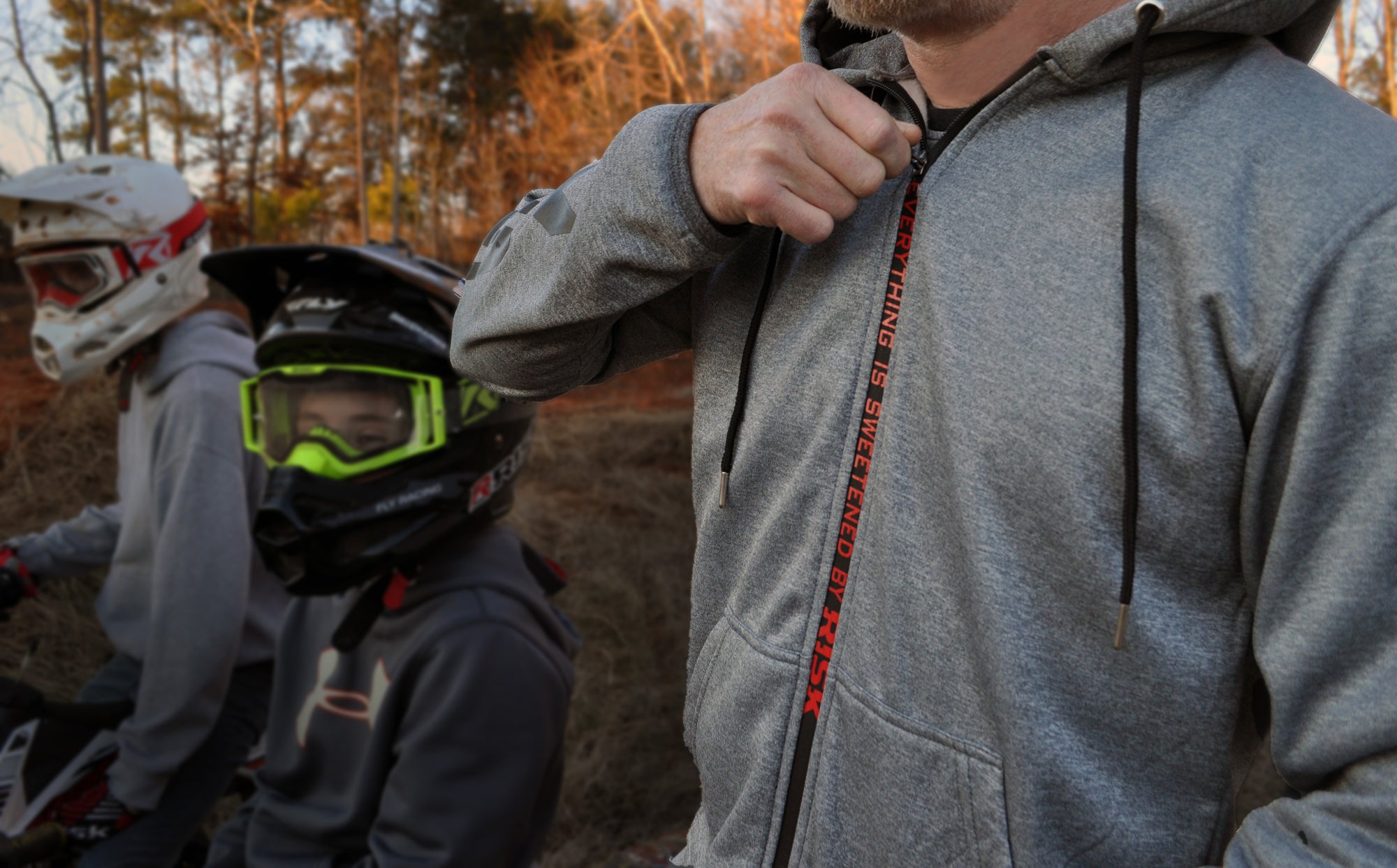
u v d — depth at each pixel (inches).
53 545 82.3
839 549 24.9
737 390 27.7
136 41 639.1
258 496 74.0
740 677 26.5
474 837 45.2
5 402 181.2
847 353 24.9
